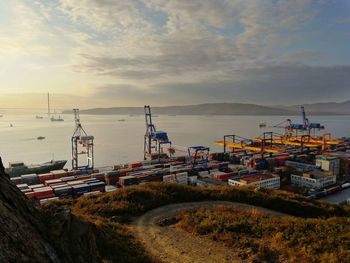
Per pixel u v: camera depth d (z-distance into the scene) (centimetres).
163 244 1444
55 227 863
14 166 12275
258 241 1436
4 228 657
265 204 2273
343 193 8850
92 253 943
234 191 2520
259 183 8288
